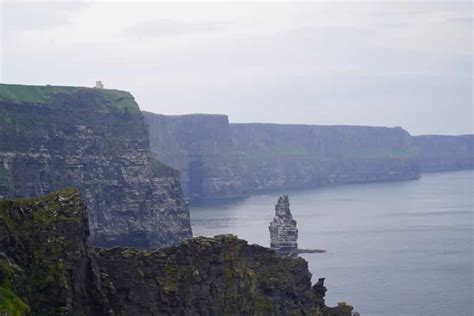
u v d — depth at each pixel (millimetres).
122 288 165750
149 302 167000
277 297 184500
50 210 154875
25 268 148500
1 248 147000
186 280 170875
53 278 148125
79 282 153875
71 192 159625
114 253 168500
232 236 182500
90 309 156000
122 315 162125
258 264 186125
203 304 171875
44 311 145750
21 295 142625
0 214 150625
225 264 177875
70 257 152375
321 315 191875
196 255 174750
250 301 178000
